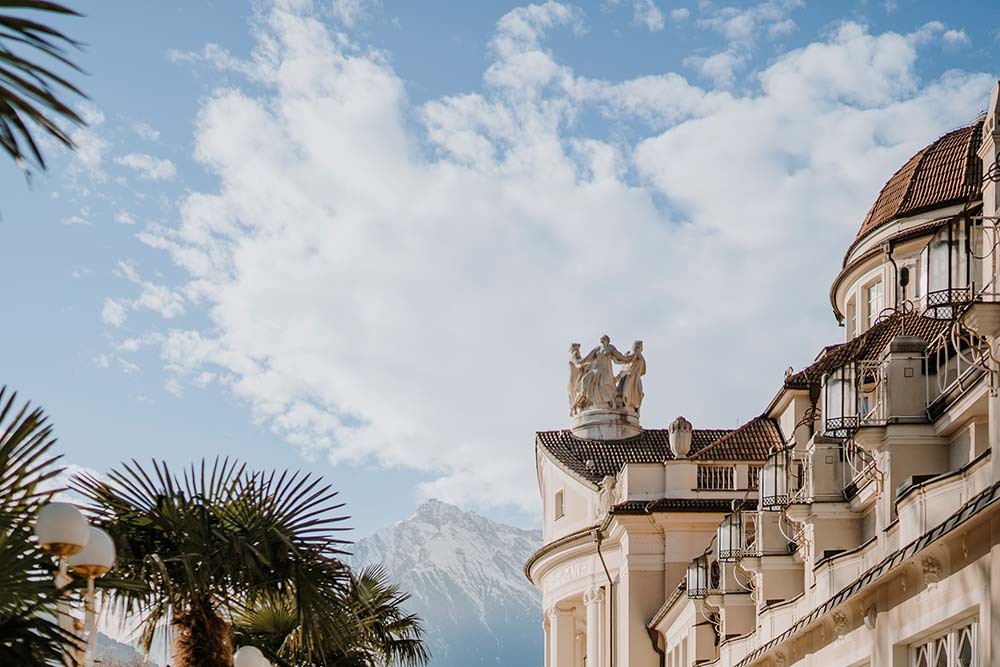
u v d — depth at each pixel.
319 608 19.64
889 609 24.62
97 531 15.02
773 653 33.84
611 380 79.00
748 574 43.00
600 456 76.31
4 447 14.18
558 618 74.75
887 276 54.31
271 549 19.42
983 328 19.98
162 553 19.38
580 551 70.81
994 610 19.36
